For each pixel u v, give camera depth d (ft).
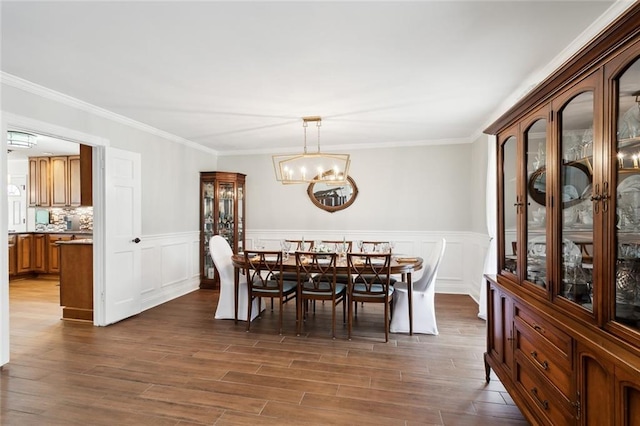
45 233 21.25
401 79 9.73
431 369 9.05
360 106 12.16
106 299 12.43
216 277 18.63
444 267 17.88
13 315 13.76
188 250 17.99
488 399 7.61
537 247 6.26
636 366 3.46
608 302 4.15
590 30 7.06
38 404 7.36
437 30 7.12
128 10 6.37
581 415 4.44
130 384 8.22
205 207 19.01
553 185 5.51
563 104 5.23
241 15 6.55
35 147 20.03
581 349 4.43
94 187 12.54
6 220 9.31
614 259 4.09
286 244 14.07
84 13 6.47
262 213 20.20
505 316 7.20
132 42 7.61
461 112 12.87
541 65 8.81
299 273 11.60
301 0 6.07
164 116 13.37
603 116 4.25
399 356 9.86
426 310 11.69
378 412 7.12
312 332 11.85
